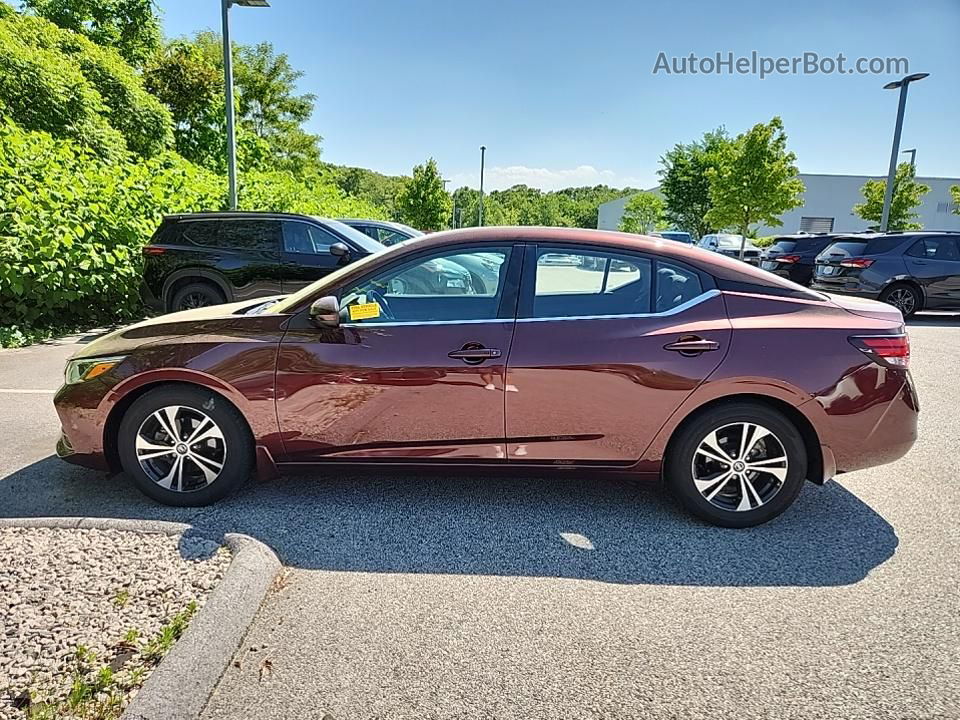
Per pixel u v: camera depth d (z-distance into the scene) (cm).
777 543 332
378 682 228
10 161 901
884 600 281
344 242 901
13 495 379
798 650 247
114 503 370
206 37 3238
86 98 1577
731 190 2719
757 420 335
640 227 5012
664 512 366
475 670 235
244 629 253
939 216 4038
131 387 352
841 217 4078
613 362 331
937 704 219
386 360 340
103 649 233
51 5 2573
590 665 238
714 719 212
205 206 1275
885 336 333
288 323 350
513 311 344
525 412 338
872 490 400
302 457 355
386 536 336
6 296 857
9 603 257
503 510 367
